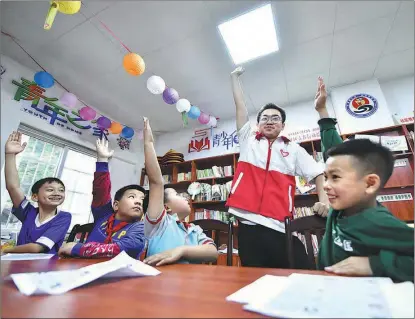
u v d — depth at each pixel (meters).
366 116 2.83
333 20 2.14
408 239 0.53
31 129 2.74
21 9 2.05
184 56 2.56
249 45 2.41
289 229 0.99
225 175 3.33
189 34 2.28
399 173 2.40
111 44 2.41
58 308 0.30
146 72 2.79
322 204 1.00
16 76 2.62
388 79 2.95
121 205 1.24
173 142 4.29
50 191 1.62
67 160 3.15
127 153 4.03
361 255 0.60
